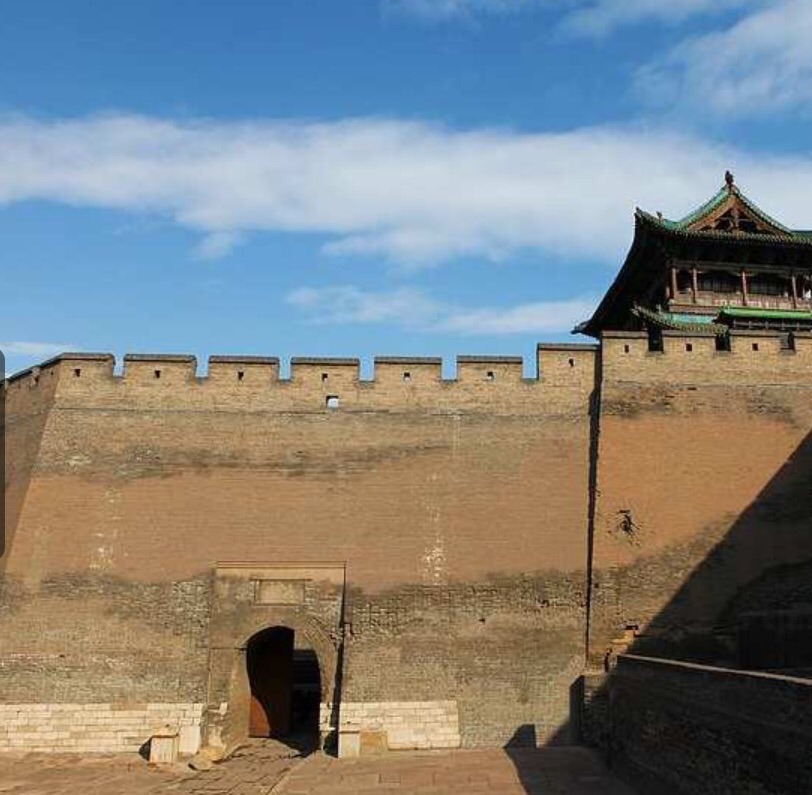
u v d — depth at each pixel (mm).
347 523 28047
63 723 25672
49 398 29844
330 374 30016
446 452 28984
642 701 19891
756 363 30016
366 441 29156
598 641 26578
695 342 30172
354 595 27078
